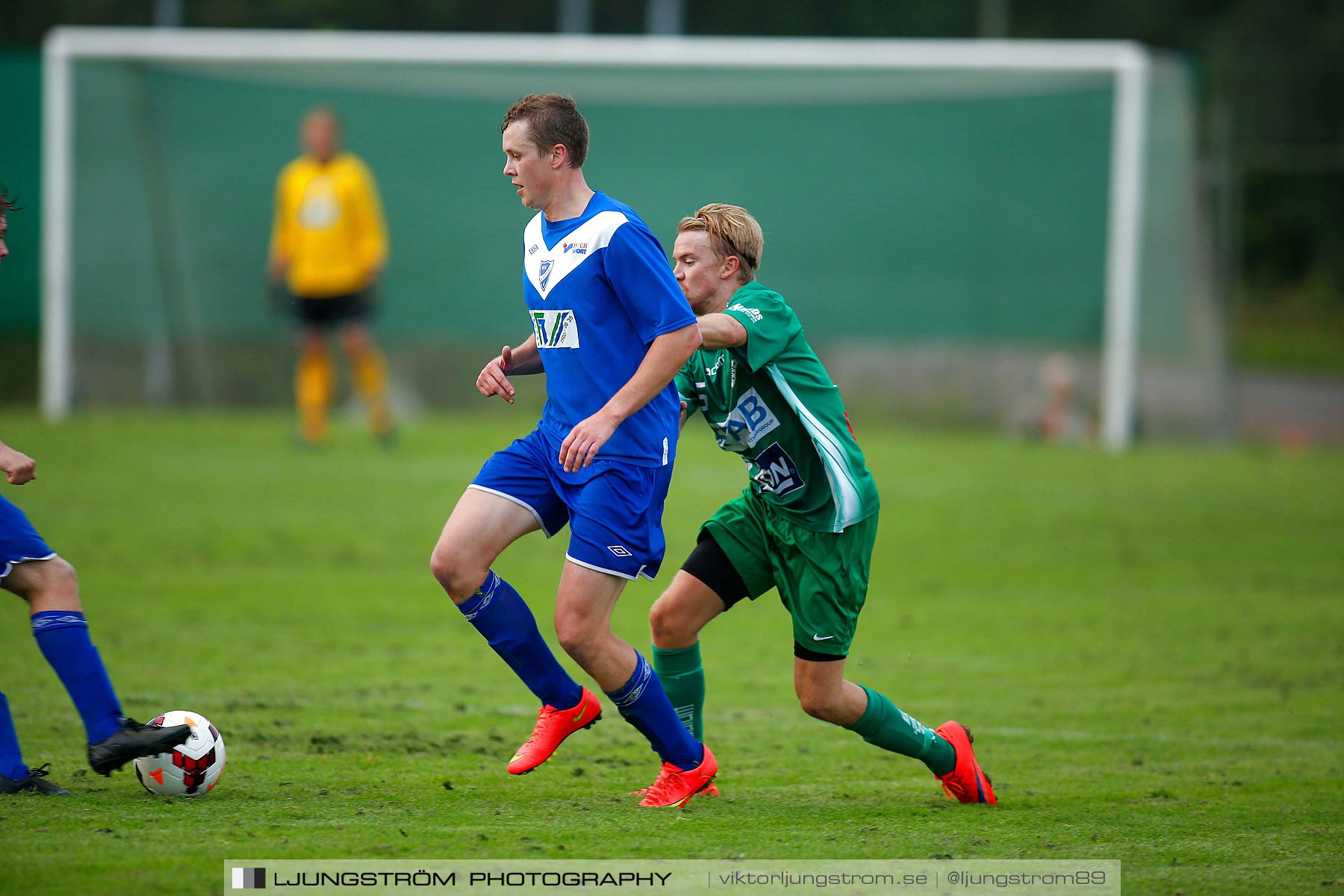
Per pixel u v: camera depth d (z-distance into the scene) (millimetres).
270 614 25406
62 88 54719
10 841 11805
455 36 85875
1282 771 16375
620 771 15867
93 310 56312
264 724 17641
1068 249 57156
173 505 35531
